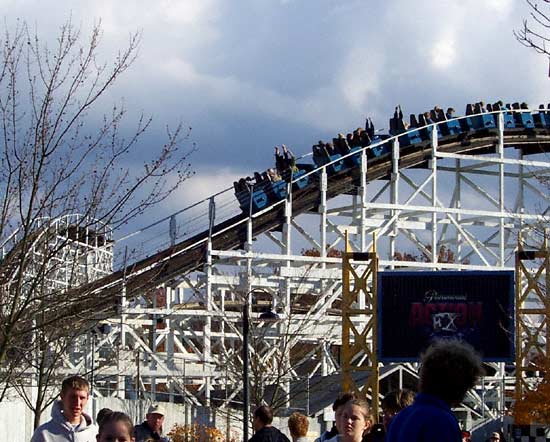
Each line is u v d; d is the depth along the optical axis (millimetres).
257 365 62469
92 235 26188
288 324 66688
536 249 59000
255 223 76250
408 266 78188
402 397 16109
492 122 82812
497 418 68625
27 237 24438
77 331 40344
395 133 81188
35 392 45250
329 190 78438
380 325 57969
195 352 75250
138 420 49219
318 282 78500
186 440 46719
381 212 80375
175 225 70562
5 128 26453
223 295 74188
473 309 57312
